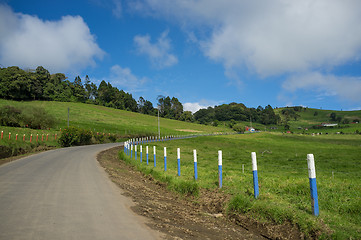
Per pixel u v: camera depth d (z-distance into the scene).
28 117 41.62
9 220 4.41
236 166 19.41
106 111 120.62
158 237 4.12
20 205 5.42
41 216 4.72
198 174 11.63
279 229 5.22
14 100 104.81
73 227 4.24
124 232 4.20
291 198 7.00
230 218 6.13
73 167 12.86
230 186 8.66
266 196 6.99
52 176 9.73
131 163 16.92
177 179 9.65
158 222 5.07
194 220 5.75
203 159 24.91
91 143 43.88
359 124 197.88
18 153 21.17
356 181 11.00
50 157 17.92
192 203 7.50
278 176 12.18
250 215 5.89
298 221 5.04
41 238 3.69
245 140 73.00
